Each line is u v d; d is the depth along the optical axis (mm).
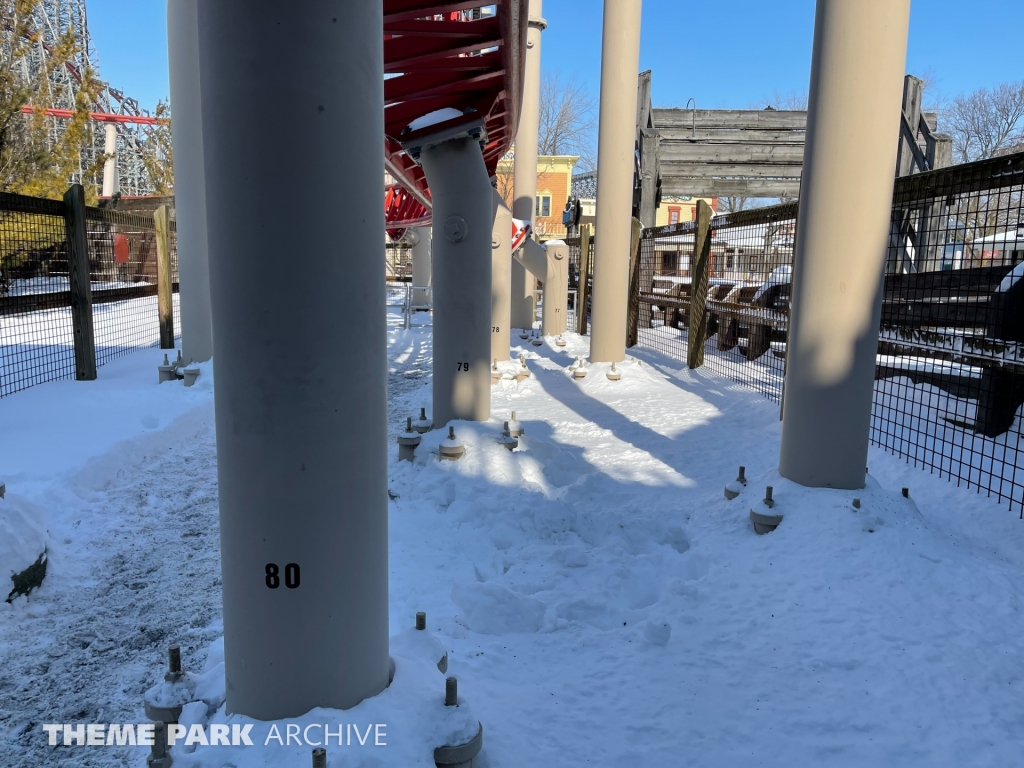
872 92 3637
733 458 5539
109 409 6242
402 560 3643
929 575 3168
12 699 2500
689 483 4961
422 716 1994
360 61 1827
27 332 10148
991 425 5301
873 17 3564
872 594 3059
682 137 15422
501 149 7711
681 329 12812
